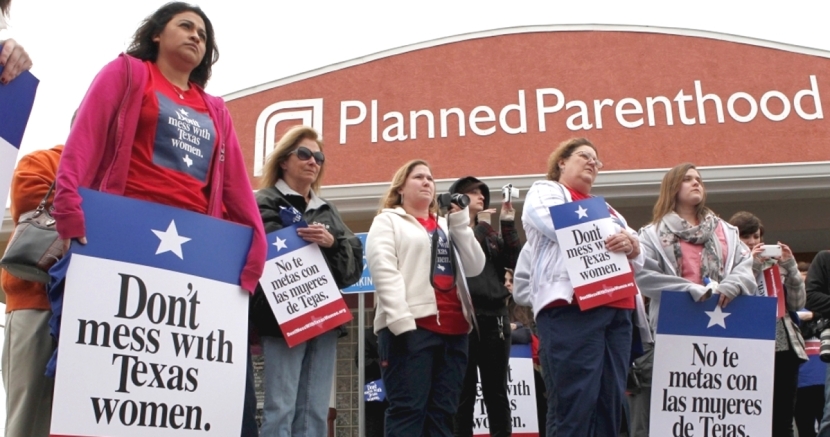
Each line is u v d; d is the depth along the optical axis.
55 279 2.73
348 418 9.96
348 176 10.90
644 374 5.08
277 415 3.96
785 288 5.43
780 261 5.43
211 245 3.03
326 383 4.18
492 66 11.24
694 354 4.45
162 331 2.84
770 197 10.31
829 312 5.52
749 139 10.73
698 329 4.48
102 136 2.94
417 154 10.91
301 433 4.06
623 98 10.98
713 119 10.82
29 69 2.73
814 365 6.43
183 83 3.35
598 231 4.20
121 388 2.71
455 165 10.84
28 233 3.02
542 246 4.36
